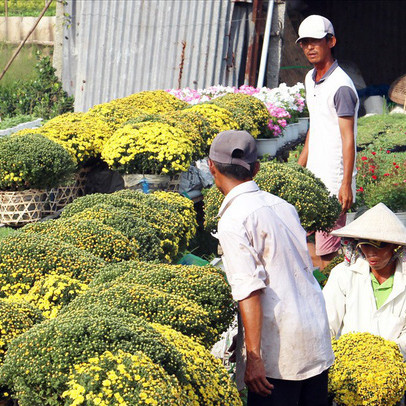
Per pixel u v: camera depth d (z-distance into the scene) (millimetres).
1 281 6984
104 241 8023
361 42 37938
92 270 7227
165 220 9781
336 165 10828
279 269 5363
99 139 12734
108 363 4797
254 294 5191
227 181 5523
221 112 14094
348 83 10492
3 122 19453
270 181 10219
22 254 7102
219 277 6863
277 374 5406
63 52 22859
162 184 11953
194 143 12758
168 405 4586
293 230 5516
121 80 22438
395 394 6277
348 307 6977
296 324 5348
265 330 5387
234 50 22438
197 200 13617
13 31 24969
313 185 10422
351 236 6695
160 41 22328
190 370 5336
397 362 6344
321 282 9445
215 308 6664
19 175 10977
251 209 5355
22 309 6055
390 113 30406
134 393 4605
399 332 6871
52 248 7219
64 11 22719
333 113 10625
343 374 6273
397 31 37469
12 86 23312
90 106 22516
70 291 6664
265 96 17844
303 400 5676
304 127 19016
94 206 9086
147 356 5004
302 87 19125
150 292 6277
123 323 5277
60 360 4949
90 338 5016
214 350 8172
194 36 22234
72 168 11539
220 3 22062
